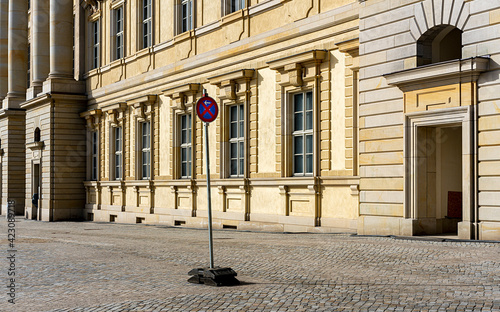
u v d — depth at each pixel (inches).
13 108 1852.9
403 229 707.4
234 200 1010.7
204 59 1086.4
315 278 453.1
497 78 619.2
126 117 1355.8
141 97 1262.3
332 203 826.8
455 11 659.4
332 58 833.5
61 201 1521.9
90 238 884.6
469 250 557.6
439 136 724.0
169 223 1176.8
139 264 569.3
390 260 524.1
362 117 761.0
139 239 842.8
